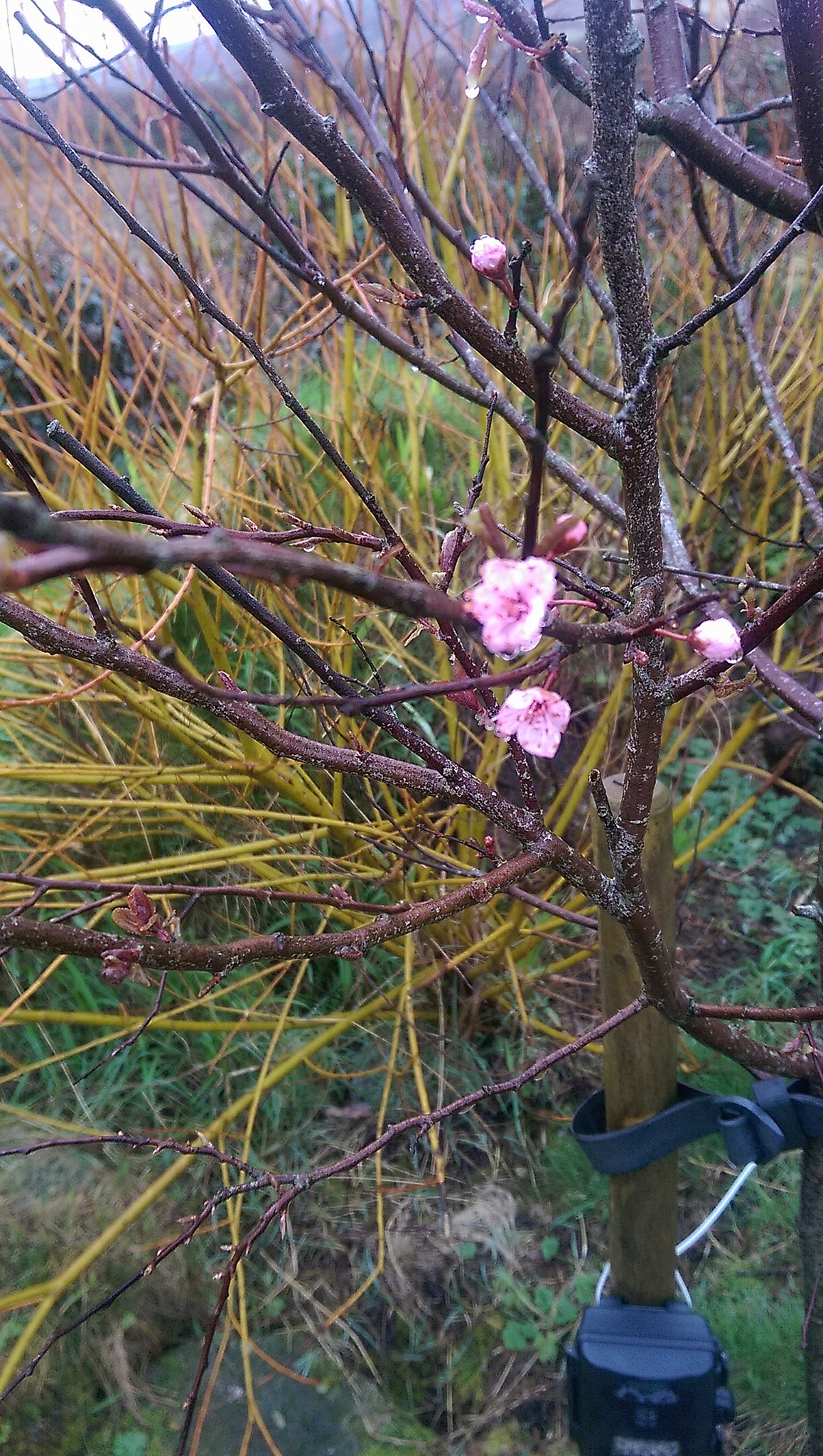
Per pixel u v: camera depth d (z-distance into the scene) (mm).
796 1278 860
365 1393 817
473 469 1110
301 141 310
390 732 390
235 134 1127
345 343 830
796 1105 571
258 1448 779
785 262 992
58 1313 812
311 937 375
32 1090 991
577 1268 893
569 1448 781
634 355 303
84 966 1023
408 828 958
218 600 897
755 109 556
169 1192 908
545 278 1020
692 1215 925
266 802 1106
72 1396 783
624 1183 654
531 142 1034
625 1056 612
